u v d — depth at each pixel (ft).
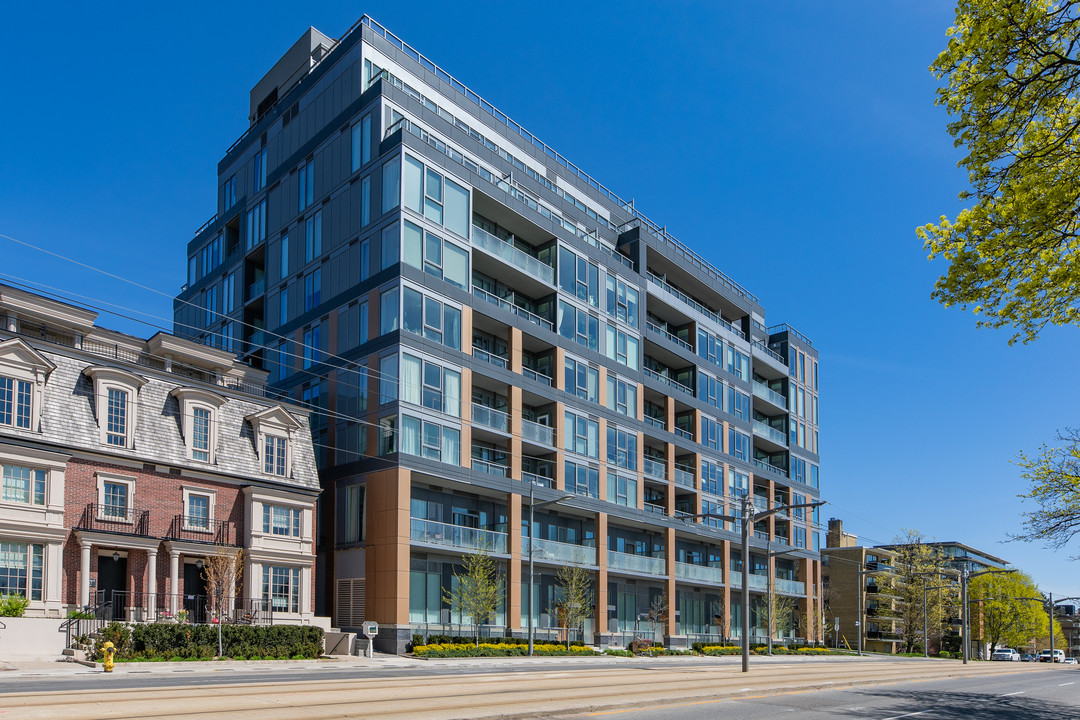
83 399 110.93
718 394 223.51
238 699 54.44
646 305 204.85
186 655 99.19
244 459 127.24
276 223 177.06
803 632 245.86
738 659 169.99
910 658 258.16
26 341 105.81
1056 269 47.67
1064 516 80.64
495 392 166.30
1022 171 45.85
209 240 202.59
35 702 49.85
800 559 253.03
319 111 170.09
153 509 114.93
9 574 99.25
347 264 155.12
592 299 183.62
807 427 267.59
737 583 224.94
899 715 66.13
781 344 263.70
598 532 175.42
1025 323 50.65
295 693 59.88
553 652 145.89
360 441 145.79
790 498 252.21
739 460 227.61
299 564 129.39
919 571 289.74
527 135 192.85
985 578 381.19
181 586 115.34
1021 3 42.73
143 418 116.78
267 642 109.29
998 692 98.94
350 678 79.46
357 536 143.95
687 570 203.41
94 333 125.80
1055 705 84.28
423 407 143.54
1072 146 45.73
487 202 163.12
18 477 101.91
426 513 147.84
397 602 134.72
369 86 161.38
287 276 170.71
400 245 144.05
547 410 171.22
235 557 115.75
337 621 143.95
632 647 166.81
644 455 195.31
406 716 47.55
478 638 142.61
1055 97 44.55
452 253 153.28
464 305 153.89
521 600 159.12
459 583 150.92
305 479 134.31
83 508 107.65
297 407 136.98
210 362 139.13
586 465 174.50
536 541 161.17
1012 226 46.78
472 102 181.06
